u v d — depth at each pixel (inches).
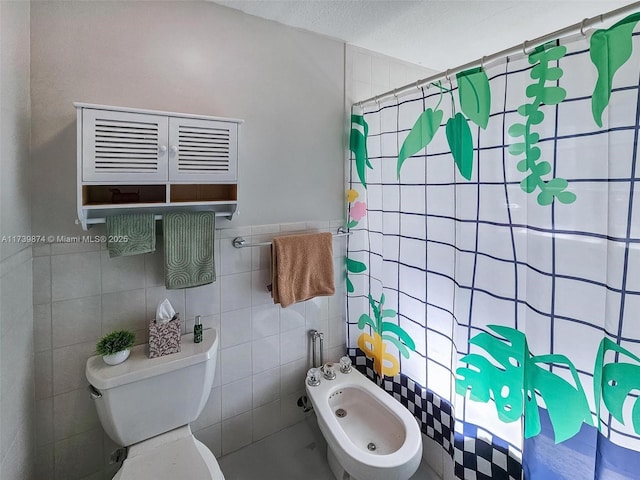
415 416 64.6
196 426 59.4
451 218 54.6
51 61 44.5
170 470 41.8
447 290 56.4
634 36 32.6
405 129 61.1
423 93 57.1
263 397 66.2
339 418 61.6
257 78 60.4
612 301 35.4
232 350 61.8
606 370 36.2
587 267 38.4
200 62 54.7
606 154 36.1
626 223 34.1
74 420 48.9
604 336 36.4
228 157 50.7
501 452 49.5
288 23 62.5
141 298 52.6
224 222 58.9
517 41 69.1
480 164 48.5
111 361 45.9
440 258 57.0
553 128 40.1
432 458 62.3
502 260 47.3
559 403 41.3
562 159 39.5
